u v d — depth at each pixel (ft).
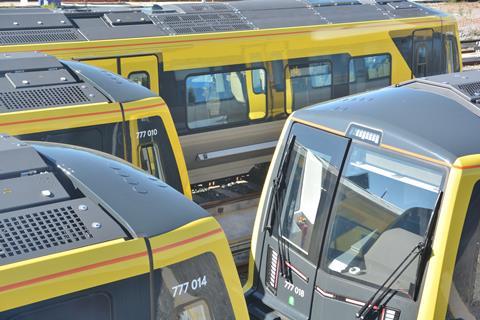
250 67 33.60
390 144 15.85
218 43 32.32
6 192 10.39
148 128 21.71
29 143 12.95
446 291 14.44
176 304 9.91
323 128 17.72
